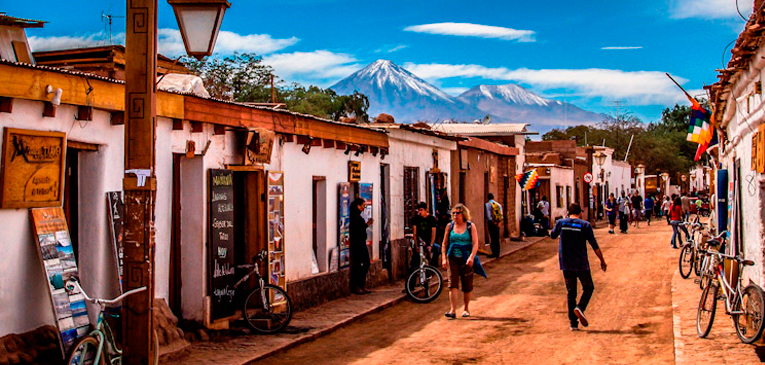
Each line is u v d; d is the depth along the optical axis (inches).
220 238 398.9
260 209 437.7
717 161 703.1
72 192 322.0
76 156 322.3
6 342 266.7
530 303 538.3
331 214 550.6
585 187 1911.9
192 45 274.5
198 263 386.6
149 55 269.6
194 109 373.4
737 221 436.5
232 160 419.8
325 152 540.1
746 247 404.5
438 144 812.0
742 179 424.8
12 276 272.2
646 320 460.4
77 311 290.5
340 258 559.2
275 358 361.7
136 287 273.0
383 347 388.8
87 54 453.7
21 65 266.2
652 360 347.6
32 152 277.3
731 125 496.4
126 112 270.8
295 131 475.2
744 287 368.2
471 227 482.3
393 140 679.7
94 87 304.2
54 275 281.3
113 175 326.0
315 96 1889.8
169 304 380.8
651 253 923.4
